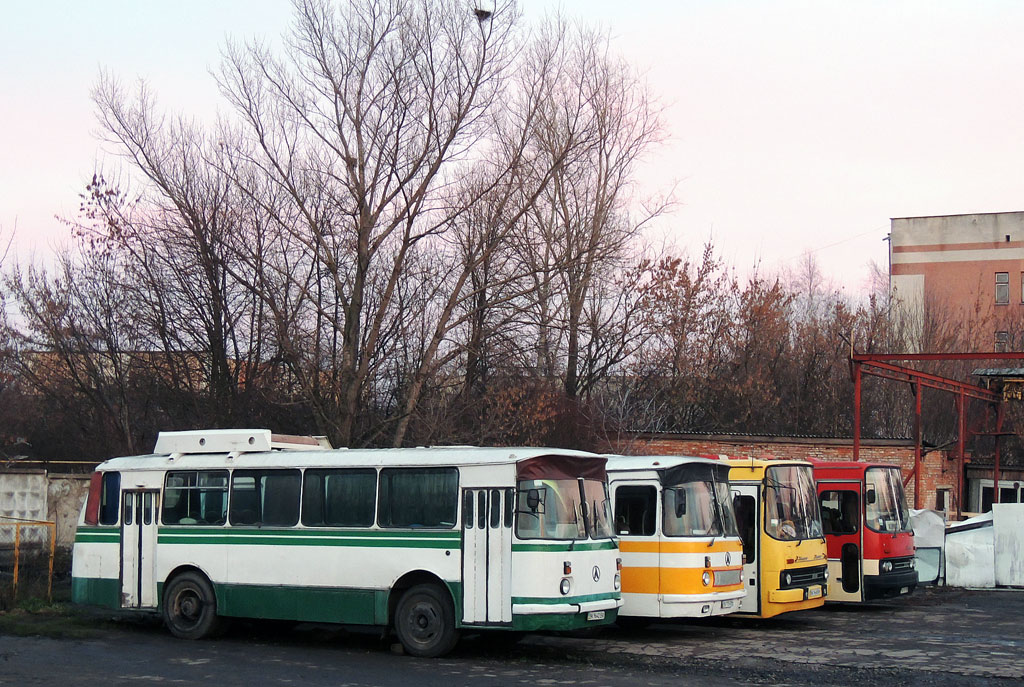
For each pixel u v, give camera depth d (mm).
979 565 26000
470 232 31703
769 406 46406
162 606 16953
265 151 30375
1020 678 13141
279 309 31422
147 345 33312
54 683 12359
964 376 52219
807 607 18578
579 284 35906
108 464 17891
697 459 17125
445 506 14891
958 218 70125
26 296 34062
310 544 15852
